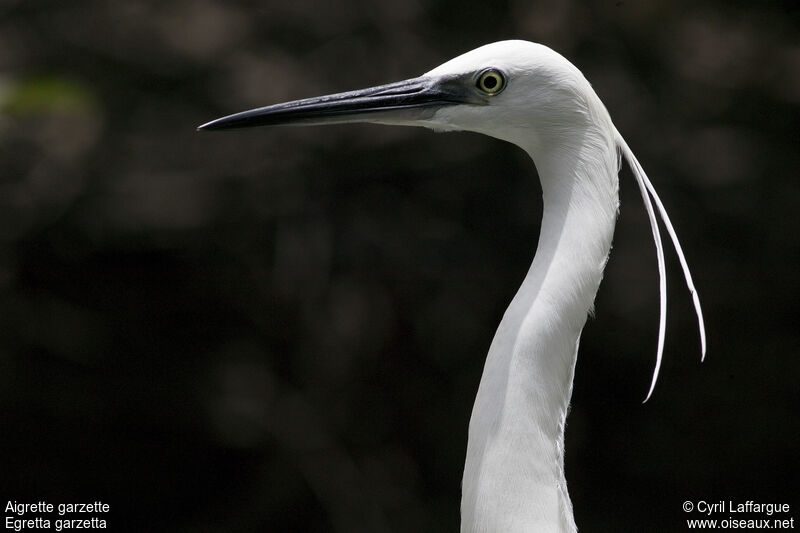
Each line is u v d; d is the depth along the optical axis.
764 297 11.40
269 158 10.91
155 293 11.55
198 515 12.23
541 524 4.01
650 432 12.25
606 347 11.68
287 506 11.93
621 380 12.09
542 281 4.10
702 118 11.25
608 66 11.16
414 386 11.81
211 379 11.74
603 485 12.44
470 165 11.06
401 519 11.84
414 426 11.98
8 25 11.36
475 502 4.07
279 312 11.36
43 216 10.91
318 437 11.69
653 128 11.08
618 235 10.93
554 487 4.08
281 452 11.78
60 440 11.77
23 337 11.34
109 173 10.86
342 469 11.77
